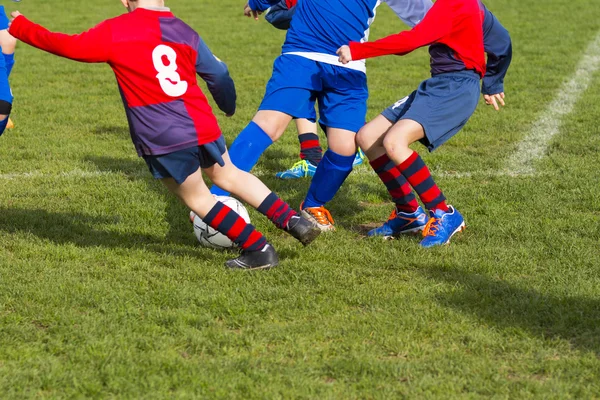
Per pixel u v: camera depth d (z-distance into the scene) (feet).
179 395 36.37
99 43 46.01
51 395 36.68
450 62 56.65
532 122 97.45
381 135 58.29
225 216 51.19
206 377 37.93
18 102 110.11
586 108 104.58
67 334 42.29
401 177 59.62
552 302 46.73
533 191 69.77
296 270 52.24
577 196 68.33
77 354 40.04
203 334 42.57
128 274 51.29
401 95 115.85
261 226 62.03
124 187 71.41
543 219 62.54
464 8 55.11
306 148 78.02
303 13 61.05
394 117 58.59
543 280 50.55
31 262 53.16
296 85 59.77
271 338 42.27
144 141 47.75
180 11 200.95
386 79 127.54
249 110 107.34
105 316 44.60
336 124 60.54
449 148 87.30
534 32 167.84
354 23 60.03
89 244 57.52
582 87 118.01
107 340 41.47
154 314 44.73
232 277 50.90
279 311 45.65
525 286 49.49
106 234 60.03
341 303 46.96
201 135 48.03
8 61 60.80
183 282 50.03
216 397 36.37
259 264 52.13
